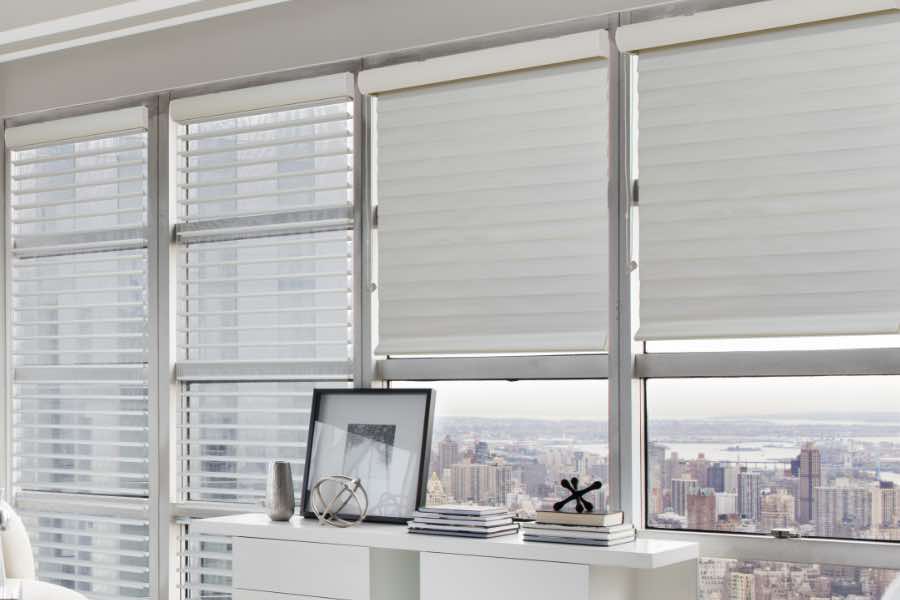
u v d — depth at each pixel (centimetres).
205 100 446
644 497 359
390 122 405
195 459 450
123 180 473
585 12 371
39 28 452
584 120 369
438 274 392
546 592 320
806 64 332
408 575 372
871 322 318
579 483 370
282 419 433
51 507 493
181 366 458
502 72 381
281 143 428
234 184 450
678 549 319
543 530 329
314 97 419
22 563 415
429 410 380
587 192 367
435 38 400
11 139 502
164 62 466
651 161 354
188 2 424
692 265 346
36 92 501
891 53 321
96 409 485
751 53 340
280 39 436
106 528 479
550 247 372
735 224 340
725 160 343
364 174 413
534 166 376
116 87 479
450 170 392
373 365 409
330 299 424
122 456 475
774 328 330
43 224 504
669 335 346
